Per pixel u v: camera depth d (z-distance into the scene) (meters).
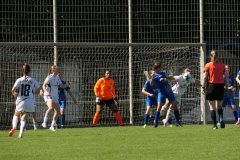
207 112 60.59
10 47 59.34
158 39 60.88
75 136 41.09
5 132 48.66
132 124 60.81
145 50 61.91
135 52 61.31
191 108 60.03
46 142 36.78
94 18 60.66
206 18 60.53
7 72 58.84
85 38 60.59
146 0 60.69
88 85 61.19
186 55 61.19
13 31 59.66
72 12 60.38
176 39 60.75
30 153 30.95
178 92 52.56
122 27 60.81
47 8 60.16
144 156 29.03
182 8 60.47
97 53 61.69
